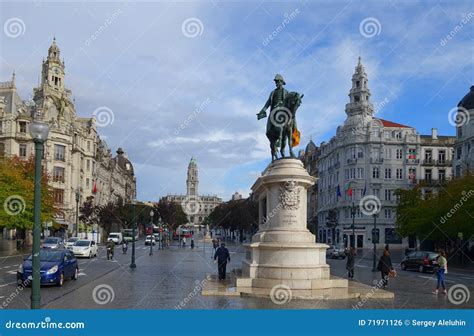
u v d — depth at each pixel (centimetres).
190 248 6794
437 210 4859
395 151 8181
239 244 9169
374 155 8119
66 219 7569
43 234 6091
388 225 8000
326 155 9225
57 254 2138
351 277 2766
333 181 8875
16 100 7575
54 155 7531
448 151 8275
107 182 11338
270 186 1898
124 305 1500
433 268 3397
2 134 7200
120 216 8231
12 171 5219
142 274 2642
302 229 1852
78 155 8412
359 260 5003
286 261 1766
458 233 4450
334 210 8475
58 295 1734
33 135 1054
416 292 2006
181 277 2464
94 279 2334
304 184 1872
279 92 2023
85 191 8875
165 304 1517
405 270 3700
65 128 7731
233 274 2345
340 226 8288
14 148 7206
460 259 5028
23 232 5972
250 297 1634
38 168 1055
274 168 1902
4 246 5675
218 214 11588
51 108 7744
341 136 8469
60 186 7562
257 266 1798
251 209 9644
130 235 8531
